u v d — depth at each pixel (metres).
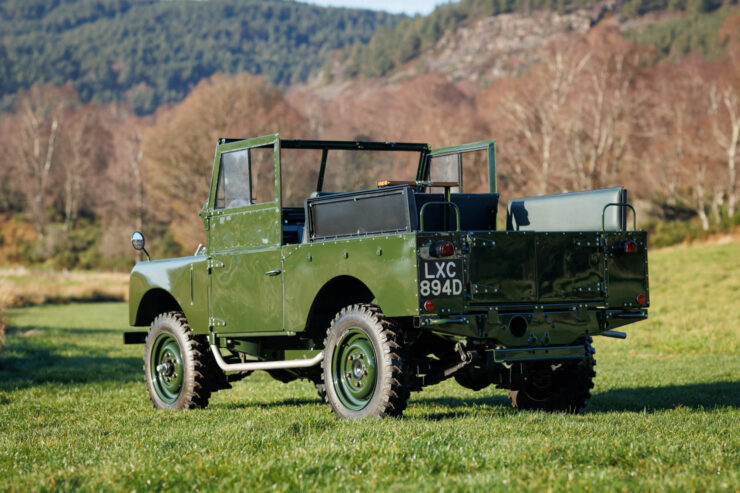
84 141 106.06
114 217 91.12
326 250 7.56
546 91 65.75
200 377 9.22
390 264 6.94
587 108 64.44
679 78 78.50
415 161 9.59
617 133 66.69
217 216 8.88
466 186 9.98
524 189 66.69
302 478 5.01
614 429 6.54
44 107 106.06
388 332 7.17
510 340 7.13
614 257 7.68
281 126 67.88
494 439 6.07
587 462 5.31
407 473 5.08
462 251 6.91
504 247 7.10
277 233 8.14
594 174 63.97
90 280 59.66
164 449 6.13
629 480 4.82
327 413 8.41
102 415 8.91
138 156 88.56
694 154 68.44
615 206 7.86
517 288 7.14
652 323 23.22
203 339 9.31
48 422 8.45
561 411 8.33
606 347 19.08
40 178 99.12
